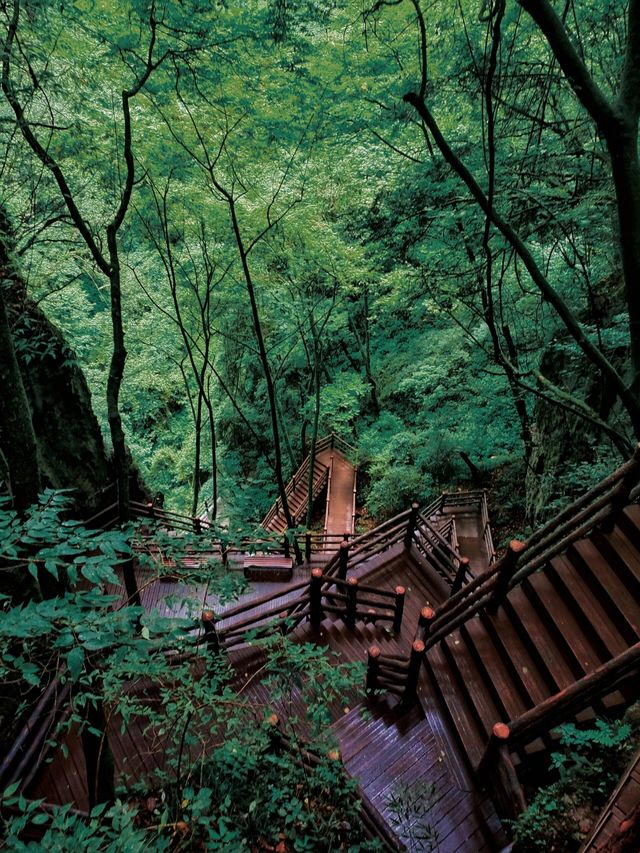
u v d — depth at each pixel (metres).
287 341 15.51
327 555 9.27
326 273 11.07
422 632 4.95
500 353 6.36
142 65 5.38
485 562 10.69
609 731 3.41
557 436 9.12
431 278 7.74
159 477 18.09
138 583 7.21
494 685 4.49
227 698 3.52
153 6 4.21
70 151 6.26
